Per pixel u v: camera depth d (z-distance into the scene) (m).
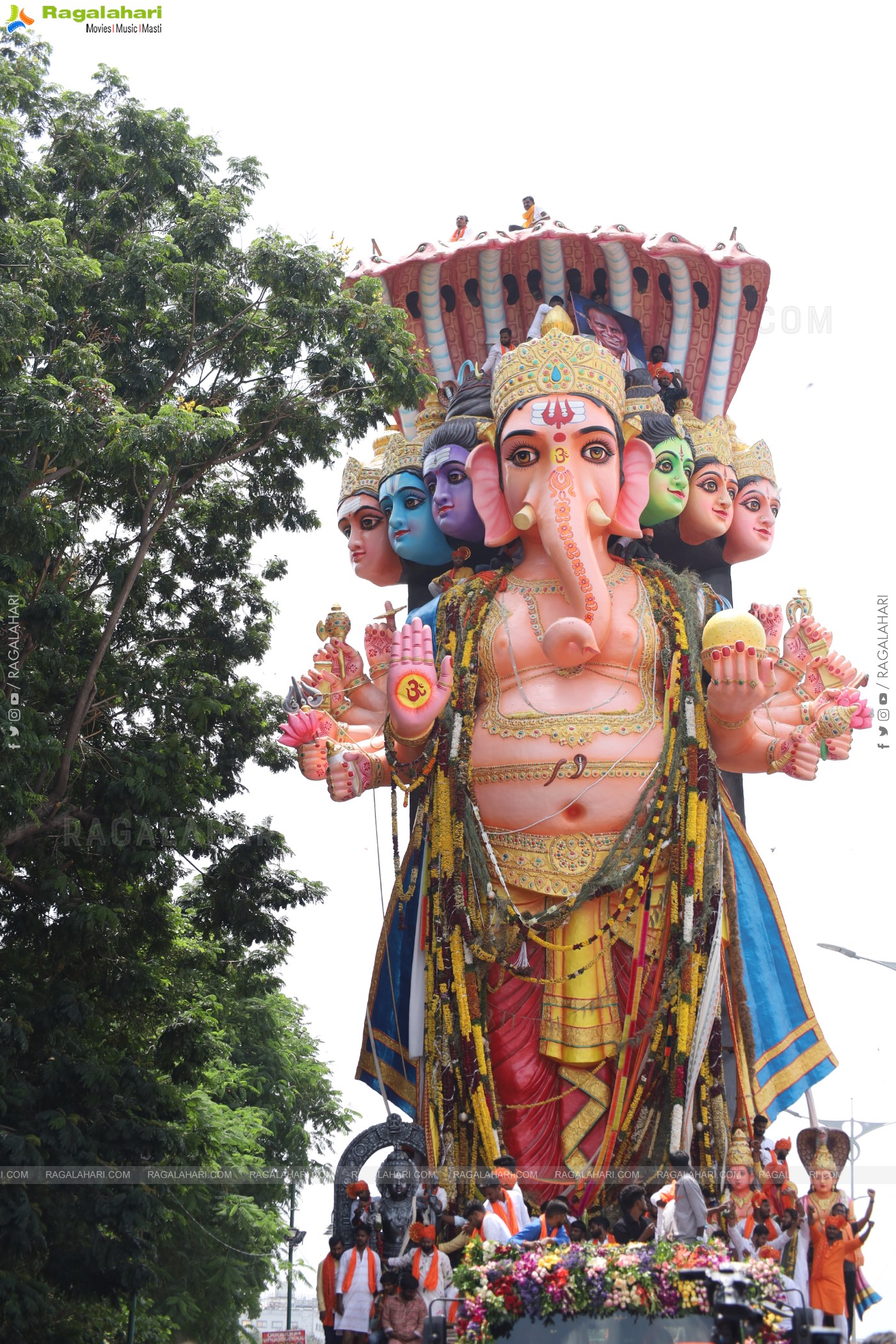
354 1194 18.94
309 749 21.34
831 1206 15.59
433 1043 20.66
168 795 21.73
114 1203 19.78
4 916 22.27
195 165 23.39
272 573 26.28
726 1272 10.23
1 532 19.64
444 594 22.44
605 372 21.97
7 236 19.33
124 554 24.33
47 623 20.53
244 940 24.00
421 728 20.78
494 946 20.50
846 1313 14.76
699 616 21.56
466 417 23.72
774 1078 21.44
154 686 24.05
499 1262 11.05
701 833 20.62
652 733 21.06
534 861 20.78
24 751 19.09
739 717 20.77
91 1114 20.45
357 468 25.86
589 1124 20.17
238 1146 28.98
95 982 23.03
